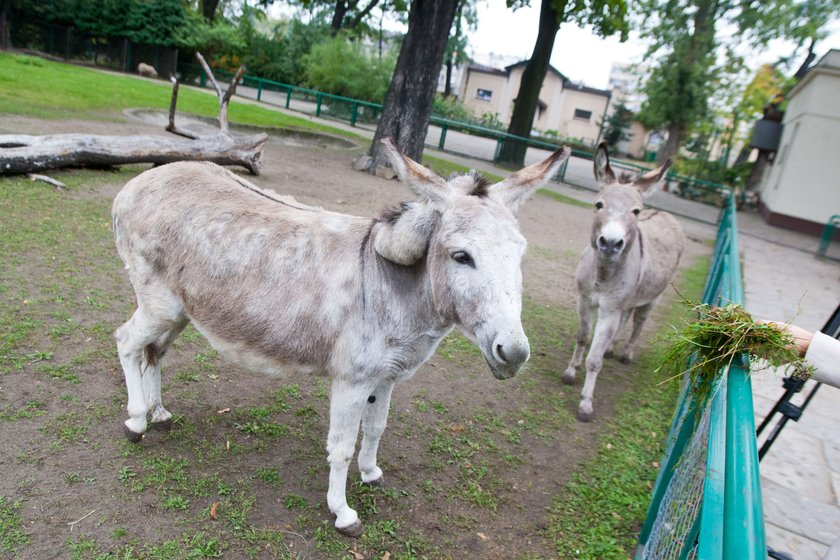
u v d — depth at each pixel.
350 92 29.56
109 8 28.56
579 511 3.55
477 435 4.19
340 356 2.72
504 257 2.26
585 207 16.77
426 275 2.61
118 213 3.05
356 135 20.47
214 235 2.81
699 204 23.55
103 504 2.84
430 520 3.25
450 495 3.48
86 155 8.20
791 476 4.20
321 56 30.58
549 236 11.84
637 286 4.77
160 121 15.13
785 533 3.54
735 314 2.38
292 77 34.22
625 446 4.38
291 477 3.32
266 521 2.96
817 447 4.66
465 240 2.29
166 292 2.96
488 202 2.44
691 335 2.46
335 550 2.88
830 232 14.85
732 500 1.47
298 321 2.72
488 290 2.23
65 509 2.76
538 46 21.86
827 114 18.17
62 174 8.13
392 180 13.62
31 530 2.61
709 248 14.64
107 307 4.76
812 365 2.17
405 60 13.30
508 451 4.07
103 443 3.25
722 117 42.31
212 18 36.41
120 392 3.72
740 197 24.27
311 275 2.74
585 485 3.80
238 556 2.72
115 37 29.14
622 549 3.24
